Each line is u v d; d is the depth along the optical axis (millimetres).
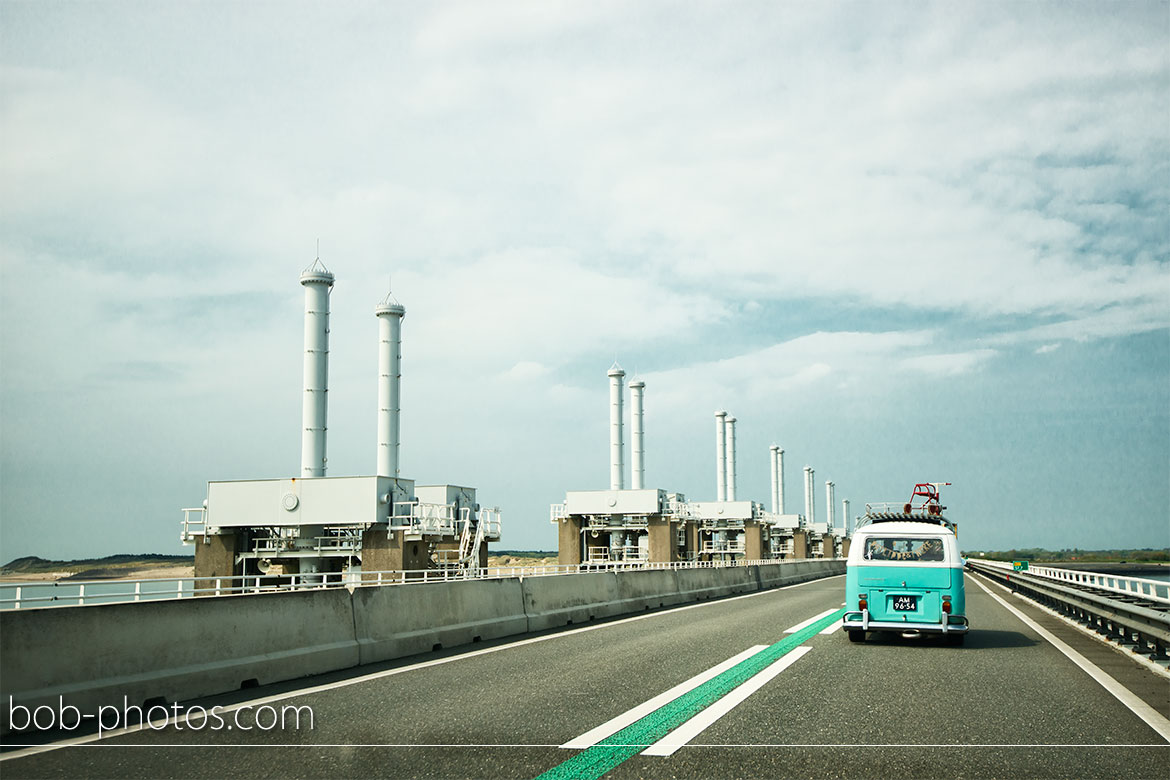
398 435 68875
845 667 13875
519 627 19859
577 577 24078
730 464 132625
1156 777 7340
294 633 12898
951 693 11398
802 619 23656
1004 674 13195
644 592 29359
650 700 10758
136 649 10398
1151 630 14344
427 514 63625
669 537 83875
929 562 17141
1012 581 43000
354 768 7504
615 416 97812
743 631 20125
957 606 16938
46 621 9469
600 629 20875
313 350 60625
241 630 11953
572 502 85312
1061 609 26422
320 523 58438
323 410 60656
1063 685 12117
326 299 61562
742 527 114562
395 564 58250
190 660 11070
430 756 7910
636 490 83938
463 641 17344
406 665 14000
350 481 58531
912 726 9273
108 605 10164
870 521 18609
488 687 11750
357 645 14102
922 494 43562
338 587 14234
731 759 7836
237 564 60281
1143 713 10062
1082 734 8922
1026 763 7762
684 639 18250
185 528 60250
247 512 59250
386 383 68875
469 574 54031
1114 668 13992
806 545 148375
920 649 16609
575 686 11852
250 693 11281
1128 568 117375
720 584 38531
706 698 10922
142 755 7980
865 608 17188
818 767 7598
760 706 10391
